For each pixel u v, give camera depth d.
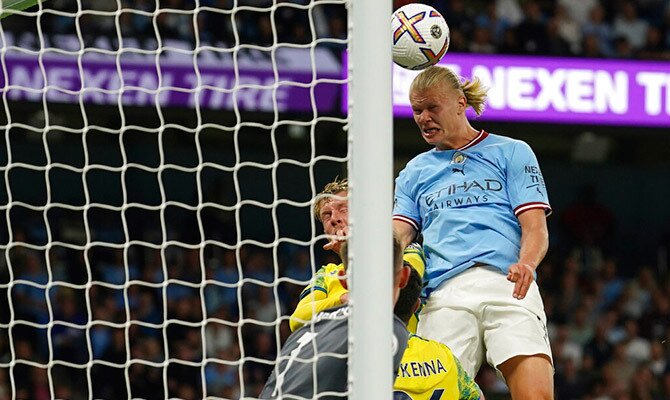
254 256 47.78
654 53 49.66
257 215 54.06
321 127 53.84
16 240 48.53
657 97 48.53
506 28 49.19
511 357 16.67
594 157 61.44
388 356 11.62
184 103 44.06
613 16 51.34
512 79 47.84
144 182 53.97
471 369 17.02
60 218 51.44
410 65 17.59
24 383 39.72
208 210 52.97
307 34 45.56
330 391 12.88
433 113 17.44
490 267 17.12
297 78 45.06
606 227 57.19
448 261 17.22
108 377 40.03
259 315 44.12
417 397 14.79
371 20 11.84
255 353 42.00
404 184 17.98
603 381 48.41
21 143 52.19
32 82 42.16
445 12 49.44
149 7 44.34
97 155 53.53
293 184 54.50
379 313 11.65
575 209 57.50
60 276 46.22
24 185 52.19
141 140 54.16
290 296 45.22
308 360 12.31
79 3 14.72
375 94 11.77
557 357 49.06
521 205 17.11
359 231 11.70
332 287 15.34
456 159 17.56
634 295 53.28
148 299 43.62
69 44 42.81
